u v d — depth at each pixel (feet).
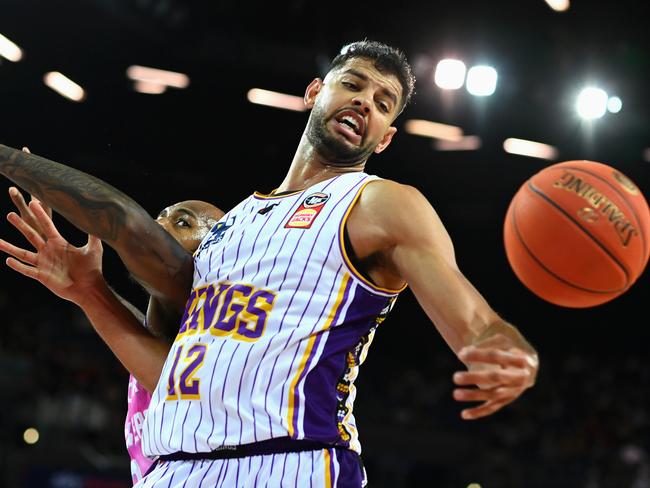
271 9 50.19
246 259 8.93
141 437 9.85
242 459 8.18
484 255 74.18
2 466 44.32
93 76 49.90
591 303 9.16
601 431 58.75
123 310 10.62
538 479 53.83
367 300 8.52
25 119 51.62
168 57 49.73
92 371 52.85
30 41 46.80
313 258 8.54
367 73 9.81
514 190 65.92
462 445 57.72
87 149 54.65
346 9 49.57
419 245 8.16
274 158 60.03
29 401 48.42
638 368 67.51
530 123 50.52
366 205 8.60
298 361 8.27
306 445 8.14
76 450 45.60
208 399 8.37
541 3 46.24
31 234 10.29
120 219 9.62
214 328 8.66
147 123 54.80
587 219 8.79
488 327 7.29
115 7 44.62
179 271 9.84
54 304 62.64
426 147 59.21
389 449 57.11
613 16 45.91
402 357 74.13
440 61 48.44
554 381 67.36
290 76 51.96
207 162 59.41
